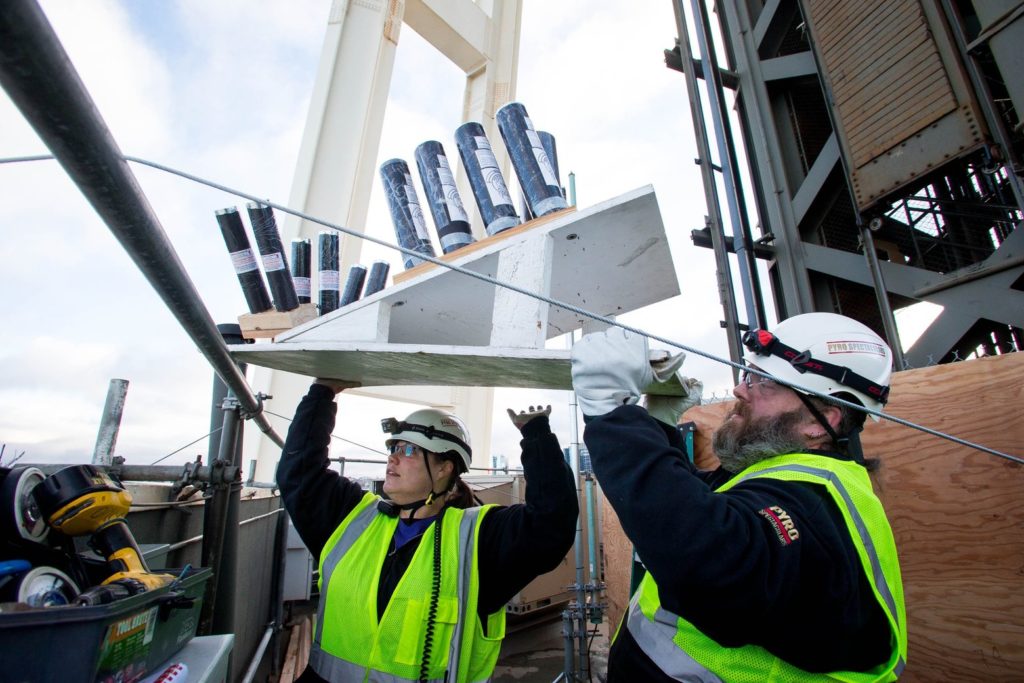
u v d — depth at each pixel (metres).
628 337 0.88
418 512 1.45
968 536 1.44
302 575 4.48
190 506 1.98
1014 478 1.37
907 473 1.59
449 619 1.23
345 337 1.09
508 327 0.94
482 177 1.23
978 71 2.64
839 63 3.41
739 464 0.97
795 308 3.61
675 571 0.66
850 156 3.26
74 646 0.58
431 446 1.44
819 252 3.52
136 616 0.70
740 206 3.57
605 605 3.92
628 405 0.82
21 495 0.70
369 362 1.12
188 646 0.95
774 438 0.90
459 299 1.19
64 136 0.41
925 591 1.51
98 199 0.49
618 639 1.00
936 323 2.79
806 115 4.04
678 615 0.83
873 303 3.52
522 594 5.44
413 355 0.97
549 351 0.88
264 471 8.34
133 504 1.47
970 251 2.83
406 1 11.93
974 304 2.62
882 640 0.70
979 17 2.65
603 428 0.80
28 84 0.36
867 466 0.94
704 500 0.68
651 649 0.84
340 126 10.07
